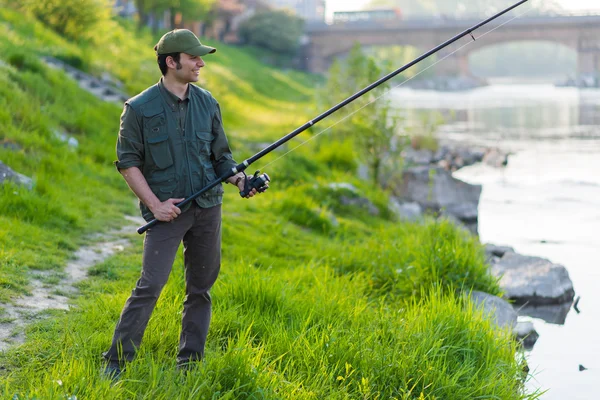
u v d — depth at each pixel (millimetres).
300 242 9773
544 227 13797
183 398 3914
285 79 60531
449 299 6336
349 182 14789
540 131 34750
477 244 9609
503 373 5238
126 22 42344
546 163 23859
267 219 10695
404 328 5562
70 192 9578
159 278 4176
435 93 79625
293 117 29641
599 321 8086
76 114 13523
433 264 7617
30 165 9867
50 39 21547
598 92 78625
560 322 8047
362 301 6621
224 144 4422
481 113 47844
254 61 66875
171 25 48812
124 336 4207
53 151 10773
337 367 4723
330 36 86500
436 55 89562
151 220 4227
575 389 6070
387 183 16000
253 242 9141
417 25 86750
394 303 7148
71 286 6324
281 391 4250
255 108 33938
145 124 4141
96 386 3871
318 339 5137
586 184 19344
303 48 84312
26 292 5918
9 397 3842
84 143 12469
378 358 4848
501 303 7414
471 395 4801
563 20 84812
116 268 6988
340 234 10961
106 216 9141
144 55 29875
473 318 5926
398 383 4691
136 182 4133
